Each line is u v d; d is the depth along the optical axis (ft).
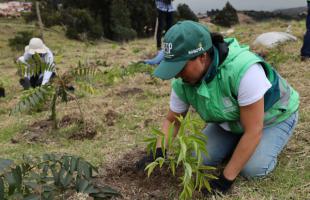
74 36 59.57
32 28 64.80
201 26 8.85
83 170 9.17
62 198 9.73
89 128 15.14
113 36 69.10
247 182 10.41
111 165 11.89
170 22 31.63
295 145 12.10
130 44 41.57
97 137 14.64
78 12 63.16
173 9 31.37
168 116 10.72
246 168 10.38
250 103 9.16
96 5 68.85
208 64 9.14
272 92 9.95
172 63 8.68
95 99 18.90
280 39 27.45
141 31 74.84
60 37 59.36
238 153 9.60
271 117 10.41
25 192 8.91
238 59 9.20
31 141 14.71
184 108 10.46
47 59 20.42
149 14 73.67
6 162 8.53
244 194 9.93
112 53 34.91
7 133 15.83
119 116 16.28
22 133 15.48
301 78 18.66
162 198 10.10
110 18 68.95
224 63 9.20
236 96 9.37
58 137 14.82
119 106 17.60
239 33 37.01
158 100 17.97
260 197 9.74
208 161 10.89
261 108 9.27
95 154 12.98
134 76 22.27
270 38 27.68
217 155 10.94
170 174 10.91
